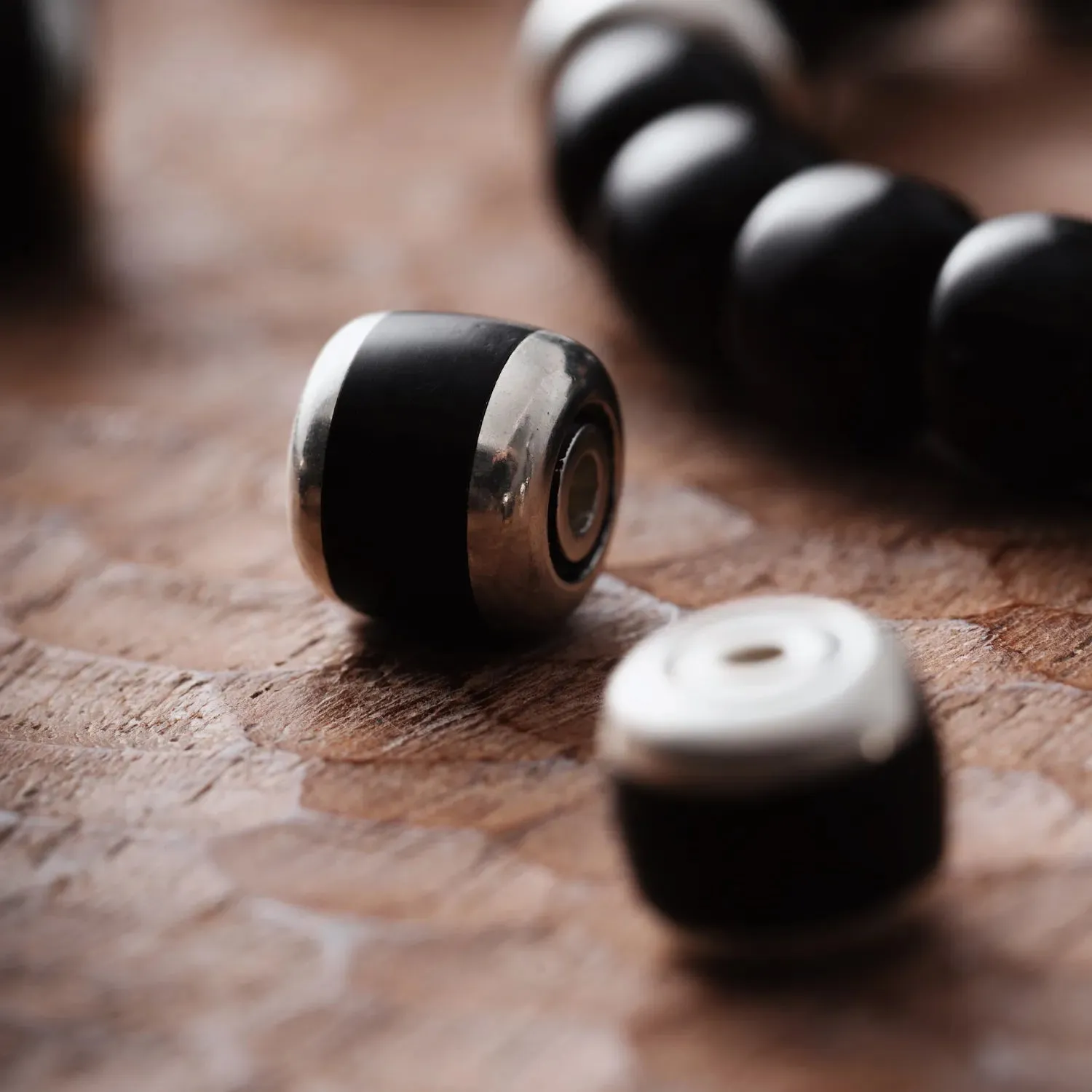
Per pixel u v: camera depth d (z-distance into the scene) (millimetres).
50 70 199
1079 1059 128
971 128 237
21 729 148
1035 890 134
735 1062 129
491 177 231
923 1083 127
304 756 145
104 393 183
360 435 146
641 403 178
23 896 137
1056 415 156
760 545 161
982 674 147
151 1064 130
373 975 133
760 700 130
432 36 312
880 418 165
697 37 200
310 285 198
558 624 151
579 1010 131
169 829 141
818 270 162
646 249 173
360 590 148
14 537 166
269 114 268
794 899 129
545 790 141
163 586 160
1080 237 157
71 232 217
